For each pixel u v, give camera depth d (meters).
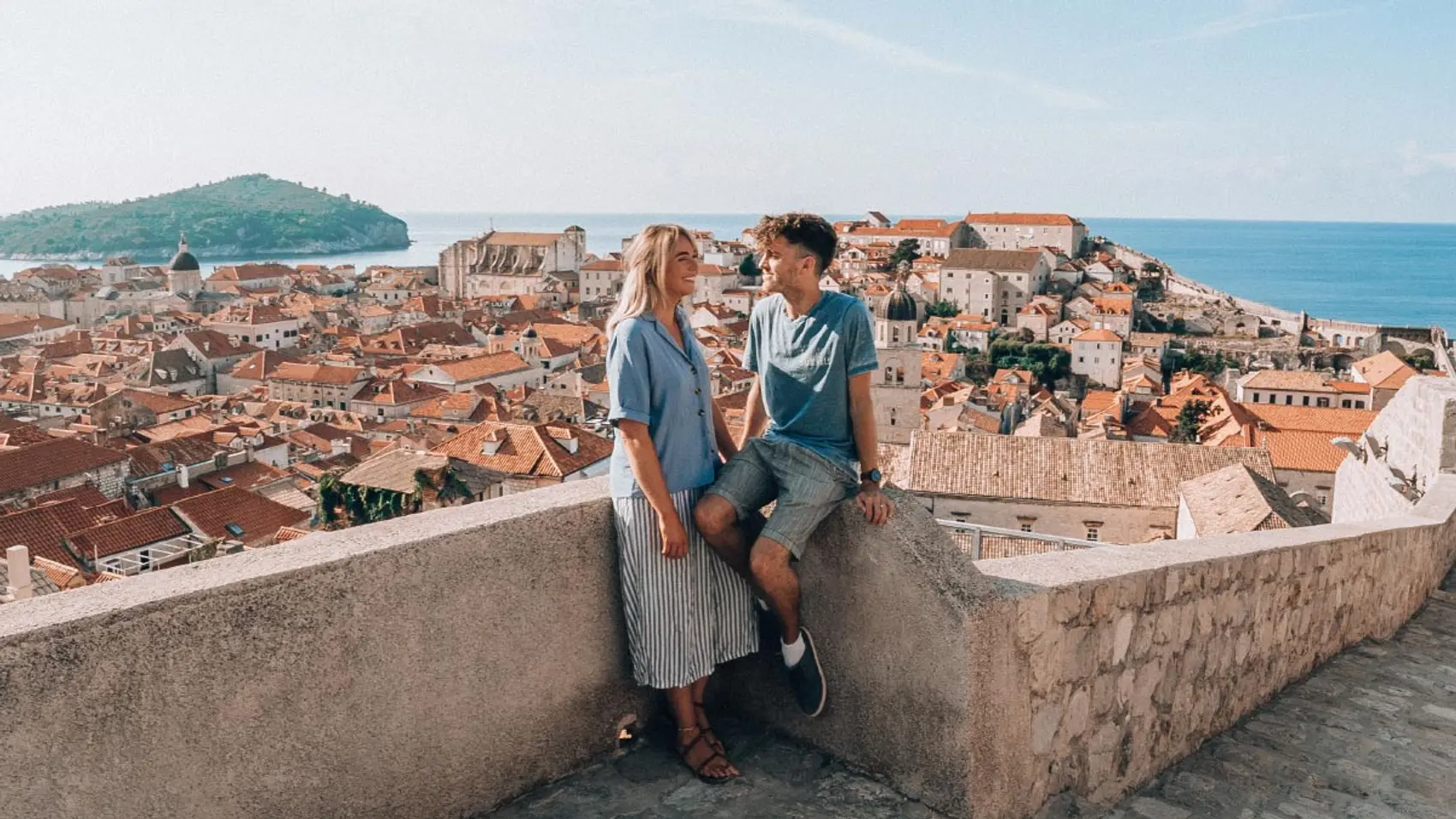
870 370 4.84
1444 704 7.62
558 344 127.19
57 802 3.30
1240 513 25.22
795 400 4.96
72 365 120.25
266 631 3.79
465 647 4.46
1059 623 5.23
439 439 76.56
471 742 4.53
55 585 27.12
